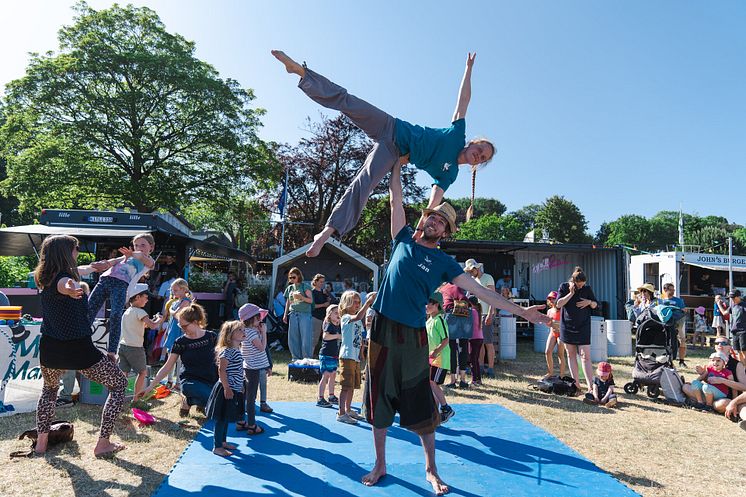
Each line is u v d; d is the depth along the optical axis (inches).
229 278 527.8
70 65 762.2
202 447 178.7
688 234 2375.7
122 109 804.0
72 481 146.8
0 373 218.1
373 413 143.7
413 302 136.8
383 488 145.1
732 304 422.6
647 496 148.3
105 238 424.5
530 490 147.0
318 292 404.2
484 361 406.6
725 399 255.8
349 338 222.5
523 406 262.8
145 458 167.6
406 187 1013.2
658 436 212.7
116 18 815.1
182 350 217.8
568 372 378.6
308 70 130.3
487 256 681.6
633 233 2898.6
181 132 845.8
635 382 295.0
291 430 203.6
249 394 197.5
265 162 903.7
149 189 800.9
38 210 937.5
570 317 288.2
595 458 182.2
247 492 139.8
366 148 1040.2
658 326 293.9
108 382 168.7
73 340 159.3
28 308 449.1
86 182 784.3
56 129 781.3
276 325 479.2
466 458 174.1
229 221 1312.7
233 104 883.4
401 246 141.2
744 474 168.4
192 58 854.5
